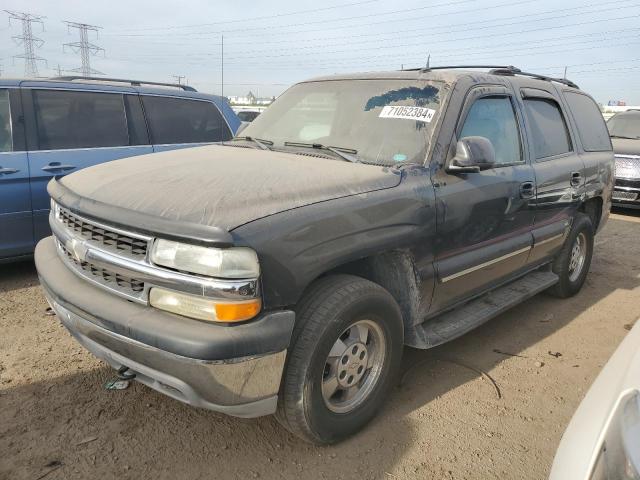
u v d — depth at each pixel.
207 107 6.57
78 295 2.52
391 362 3.02
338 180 2.83
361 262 3.08
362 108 3.65
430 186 3.13
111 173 3.02
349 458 2.76
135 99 5.92
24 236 5.04
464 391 3.46
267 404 2.40
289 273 2.35
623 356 1.97
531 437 3.03
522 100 4.24
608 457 1.53
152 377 2.35
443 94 3.46
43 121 5.21
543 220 4.41
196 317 2.22
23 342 3.80
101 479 2.52
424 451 2.85
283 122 4.00
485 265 3.70
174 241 2.25
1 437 2.76
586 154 5.11
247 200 2.45
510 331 4.47
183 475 2.57
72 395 3.17
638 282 5.92
